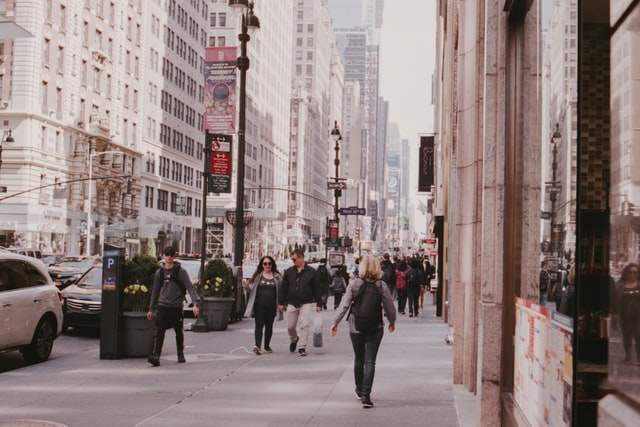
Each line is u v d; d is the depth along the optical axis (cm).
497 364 714
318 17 17775
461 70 1172
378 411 888
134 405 912
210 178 2045
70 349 1573
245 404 926
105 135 6762
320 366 1270
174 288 1271
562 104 448
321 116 18575
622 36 290
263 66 12162
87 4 6494
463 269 1099
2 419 818
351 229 17038
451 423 821
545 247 514
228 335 1802
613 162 301
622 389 289
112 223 7006
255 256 10219
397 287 2847
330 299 3888
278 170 13762
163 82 8225
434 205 4297
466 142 1090
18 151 5650
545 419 485
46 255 3803
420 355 1444
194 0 9244
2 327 1178
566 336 411
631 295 280
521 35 675
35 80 5688
